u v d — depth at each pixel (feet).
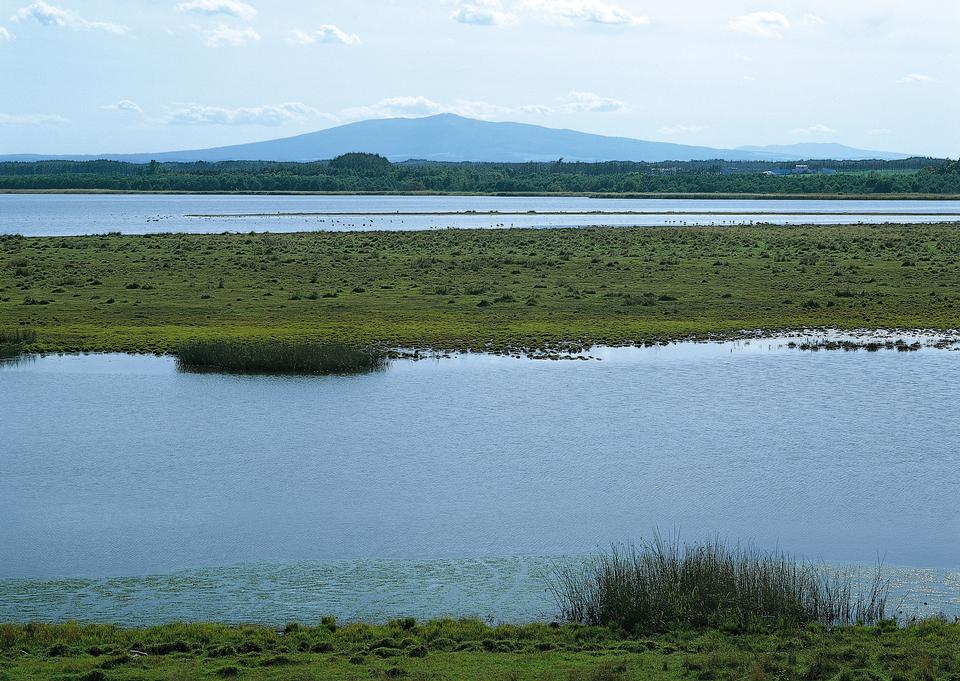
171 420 145.38
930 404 156.25
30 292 269.85
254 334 213.66
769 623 71.36
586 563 90.58
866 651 63.98
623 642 67.51
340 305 253.24
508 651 66.08
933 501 110.73
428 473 120.57
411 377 176.04
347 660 63.87
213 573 88.58
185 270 316.19
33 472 120.67
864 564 90.84
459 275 309.01
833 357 195.21
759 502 110.11
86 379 173.58
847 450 130.93
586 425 143.33
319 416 148.05
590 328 224.74
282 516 105.29
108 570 89.51
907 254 363.56
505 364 187.83
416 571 88.89
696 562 76.95
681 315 242.99
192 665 62.69
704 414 149.89
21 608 79.97
